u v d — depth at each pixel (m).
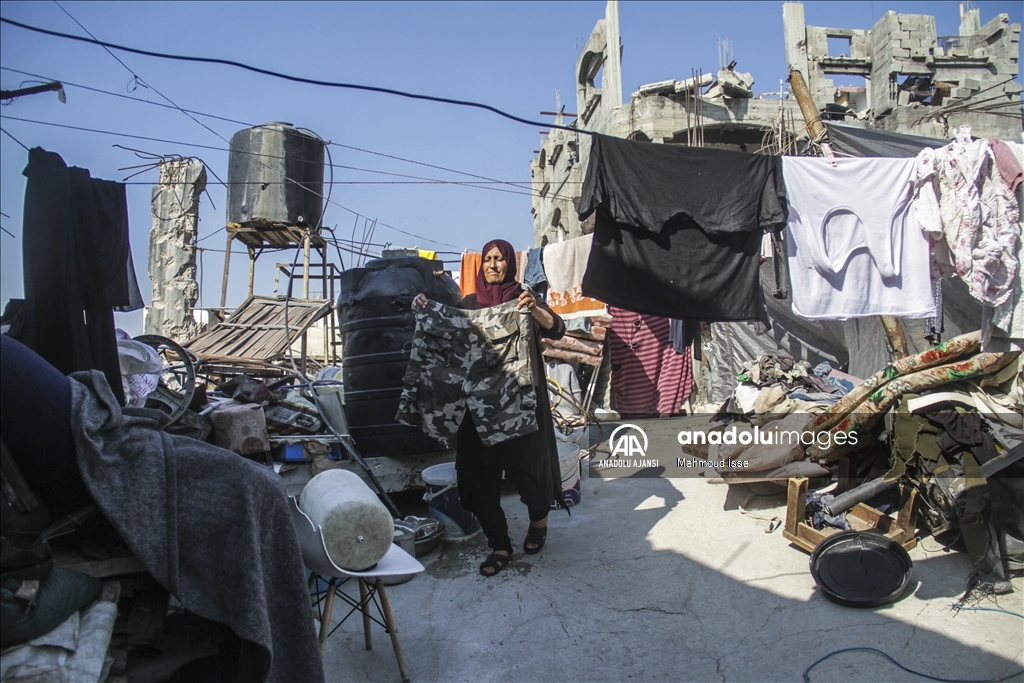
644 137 16.78
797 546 4.07
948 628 3.21
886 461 4.40
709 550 4.15
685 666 3.05
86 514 2.09
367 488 2.82
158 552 2.04
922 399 3.93
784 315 9.80
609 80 16.81
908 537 3.96
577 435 5.95
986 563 3.52
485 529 4.06
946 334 7.46
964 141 3.92
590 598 3.68
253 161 9.65
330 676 3.02
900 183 4.15
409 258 4.96
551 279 7.23
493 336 3.73
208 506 2.13
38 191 3.11
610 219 4.11
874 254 4.20
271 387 5.32
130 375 3.75
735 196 4.06
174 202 12.07
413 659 3.16
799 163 4.19
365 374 4.77
